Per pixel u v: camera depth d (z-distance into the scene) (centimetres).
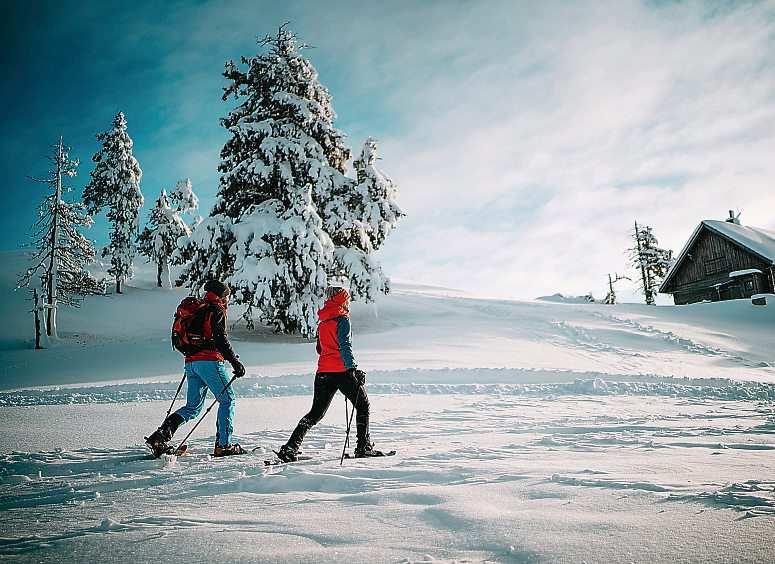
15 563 207
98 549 220
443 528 226
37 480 403
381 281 2431
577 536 205
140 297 3938
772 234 4172
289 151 2395
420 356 1850
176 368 1800
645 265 5684
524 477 321
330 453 496
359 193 2539
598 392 1146
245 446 556
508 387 1177
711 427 600
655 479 301
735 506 234
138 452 520
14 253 5162
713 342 2400
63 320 3244
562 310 3312
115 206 4153
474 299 3831
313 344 2300
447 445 511
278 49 2566
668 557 179
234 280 2191
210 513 277
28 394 1131
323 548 208
